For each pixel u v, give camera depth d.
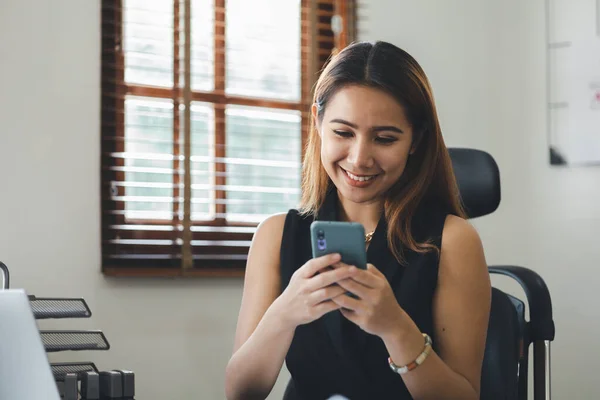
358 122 1.38
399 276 1.48
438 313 1.48
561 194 3.59
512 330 1.82
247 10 3.19
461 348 1.46
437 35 3.52
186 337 2.94
